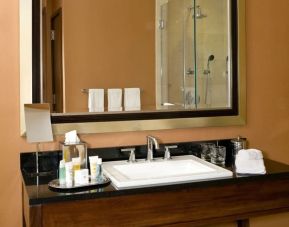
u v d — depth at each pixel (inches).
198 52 79.4
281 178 64.7
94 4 71.3
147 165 70.4
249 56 83.9
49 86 67.8
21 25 65.5
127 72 73.9
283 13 86.8
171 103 76.9
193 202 58.9
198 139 80.0
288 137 88.3
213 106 80.5
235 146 77.2
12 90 66.0
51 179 61.4
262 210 63.7
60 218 52.1
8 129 66.1
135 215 55.6
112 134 73.1
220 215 60.7
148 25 75.5
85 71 70.7
